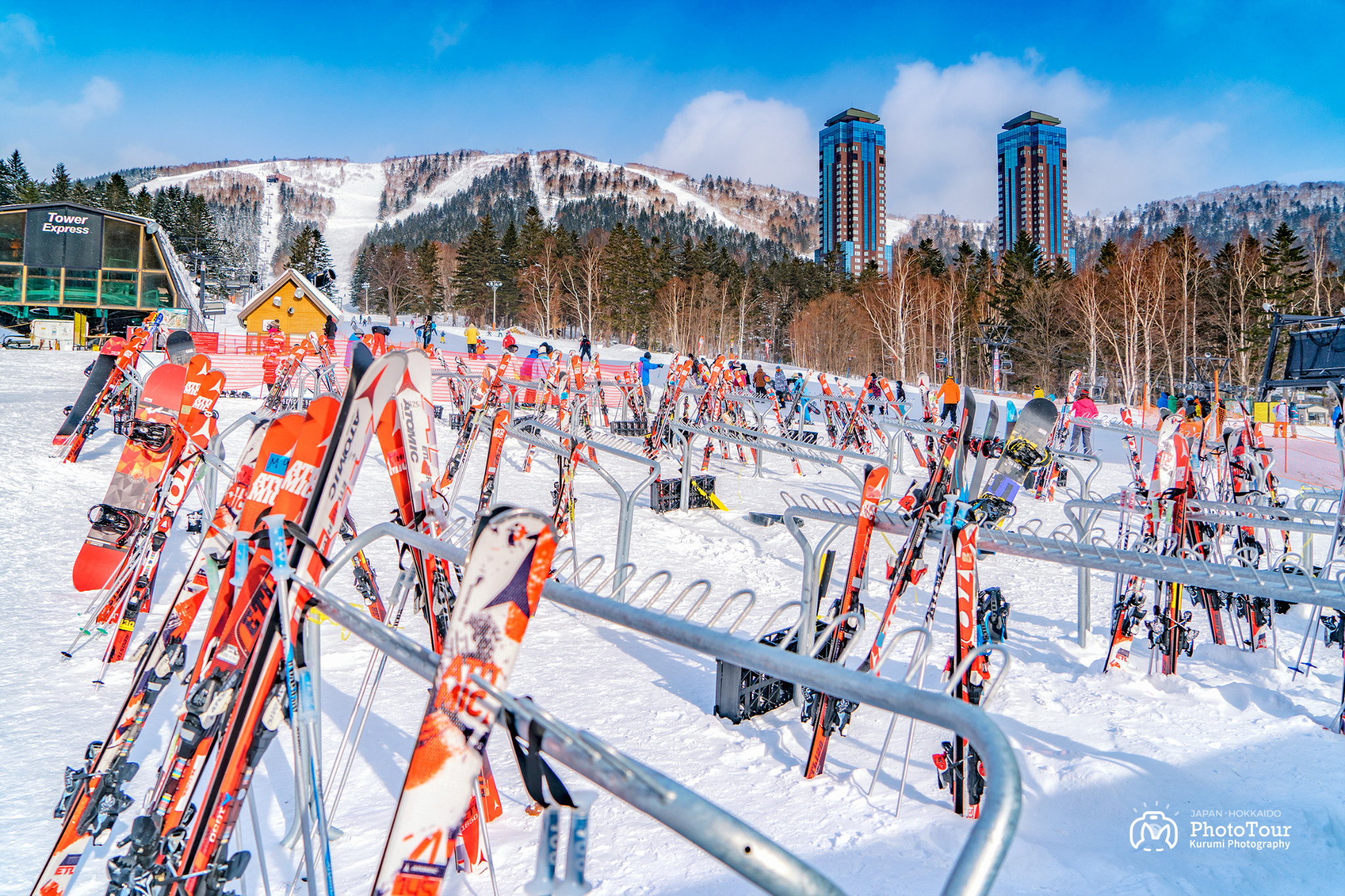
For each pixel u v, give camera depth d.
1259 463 7.88
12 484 7.59
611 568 6.43
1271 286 49.72
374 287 120.31
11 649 3.99
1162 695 3.88
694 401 16.16
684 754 3.07
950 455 2.86
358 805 2.59
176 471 3.93
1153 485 4.62
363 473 9.63
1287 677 4.27
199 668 1.70
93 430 9.81
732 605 5.67
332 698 3.54
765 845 0.89
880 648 3.00
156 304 33.12
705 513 9.13
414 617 4.81
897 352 64.19
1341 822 2.55
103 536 4.40
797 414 16.69
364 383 1.63
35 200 84.81
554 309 88.69
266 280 188.50
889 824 2.52
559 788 1.12
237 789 1.48
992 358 58.03
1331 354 11.10
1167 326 51.50
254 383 21.06
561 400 12.26
